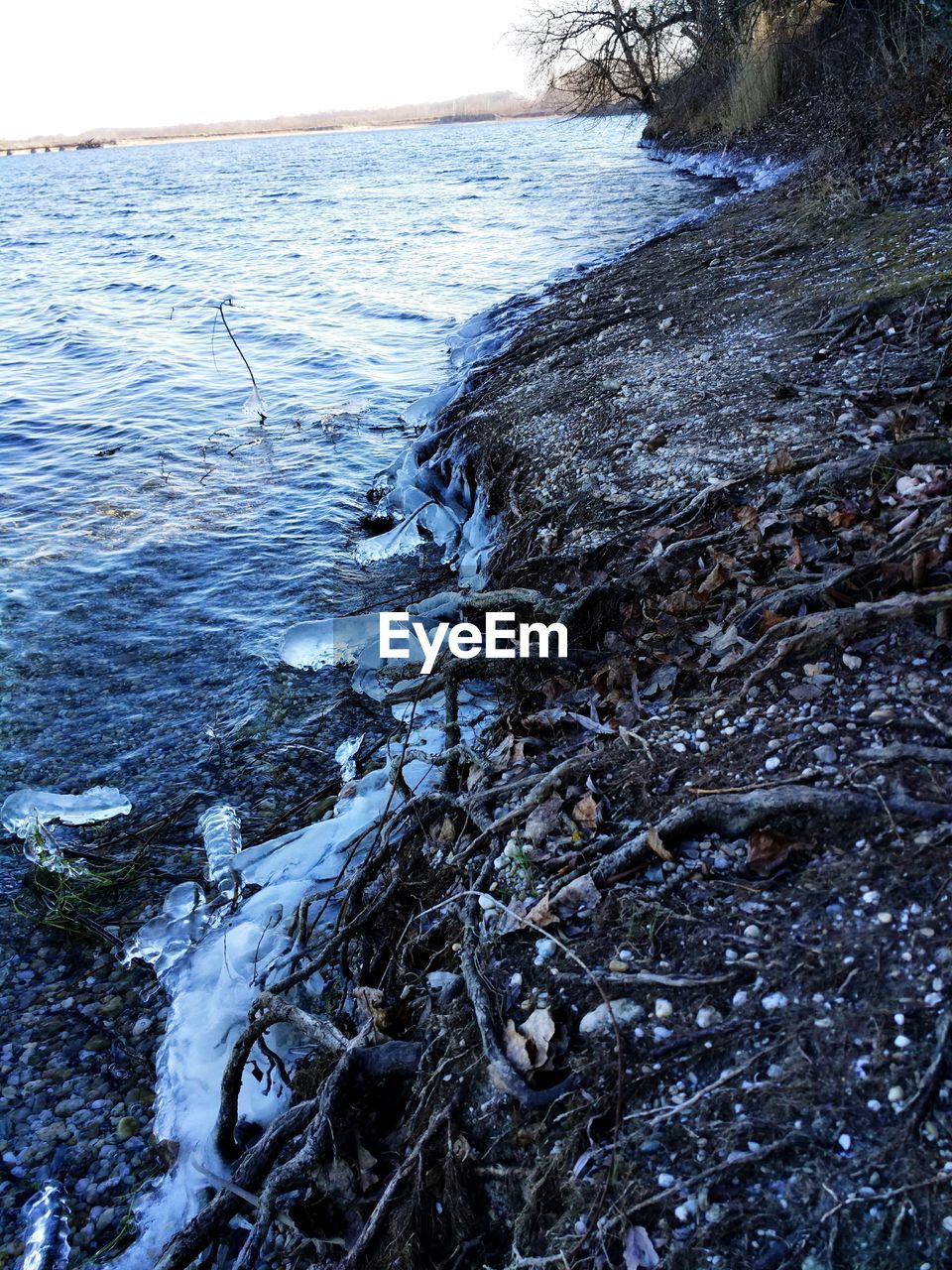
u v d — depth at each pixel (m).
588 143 51.97
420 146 93.12
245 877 4.68
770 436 5.87
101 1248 3.28
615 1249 2.38
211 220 36.44
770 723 3.59
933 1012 2.48
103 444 11.41
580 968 2.97
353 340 15.28
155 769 5.66
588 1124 2.59
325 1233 2.92
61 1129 3.67
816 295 8.36
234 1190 3.08
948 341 6.19
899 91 13.93
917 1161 2.25
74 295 21.97
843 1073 2.46
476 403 9.59
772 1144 2.39
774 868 3.04
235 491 9.68
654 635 4.49
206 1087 3.72
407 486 8.99
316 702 6.11
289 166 77.31
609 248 18.69
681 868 3.16
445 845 3.99
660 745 3.71
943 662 3.52
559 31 31.95
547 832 3.54
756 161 22.41
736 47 26.47
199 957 4.29
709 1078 2.59
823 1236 2.23
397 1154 2.94
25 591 7.75
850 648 3.73
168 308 19.36
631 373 8.27
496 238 22.72
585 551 5.44
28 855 5.08
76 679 6.59
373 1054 3.10
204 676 6.53
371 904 3.87
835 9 22.00
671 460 6.06
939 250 7.98
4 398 13.49
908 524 4.11
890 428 5.29
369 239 25.89
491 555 6.59
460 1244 2.65
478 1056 2.91
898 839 2.93
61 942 4.53
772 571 4.46
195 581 7.85
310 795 5.32
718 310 9.30
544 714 4.37
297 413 12.08
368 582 7.64
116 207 48.53
